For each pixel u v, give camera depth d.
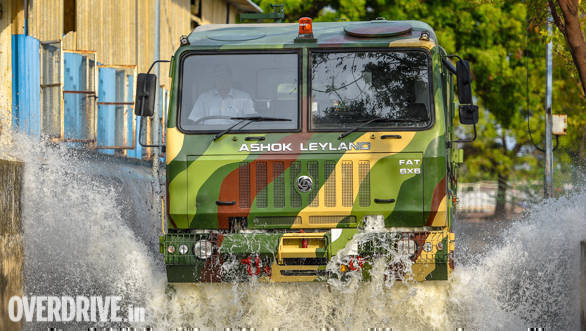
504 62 63.91
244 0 56.44
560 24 22.70
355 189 16.66
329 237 16.20
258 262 16.28
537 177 74.31
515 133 68.31
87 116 31.75
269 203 16.70
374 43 17.11
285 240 16.36
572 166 27.17
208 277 16.45
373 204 16.59
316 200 16.69
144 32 42.34
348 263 16.17
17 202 16.61
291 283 16.53
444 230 16.73
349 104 16.98
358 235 16.19
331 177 16.70
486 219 58.72
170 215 16.78
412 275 16.25
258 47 17.19
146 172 36.56
